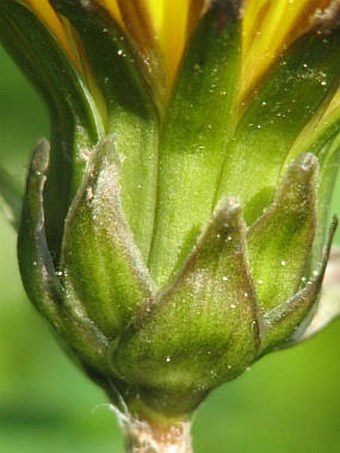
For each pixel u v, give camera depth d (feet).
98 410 0.17
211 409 0.19
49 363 0.19
